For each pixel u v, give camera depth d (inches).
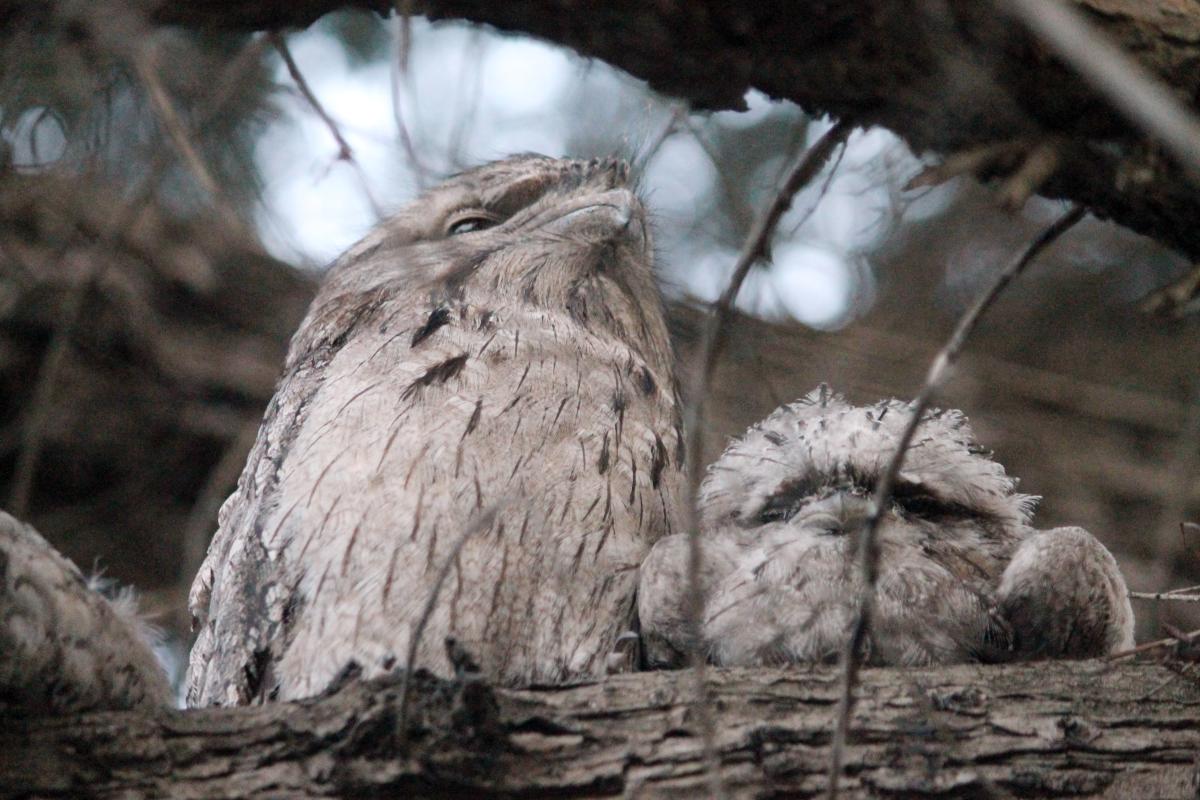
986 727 281.4
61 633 288.7
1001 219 624.7
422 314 400.8
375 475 346.6
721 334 243.3
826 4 244.7
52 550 297.9
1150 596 314.7
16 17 285.0
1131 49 247.1
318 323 431.2
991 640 319.9
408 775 259.1
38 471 632.4
